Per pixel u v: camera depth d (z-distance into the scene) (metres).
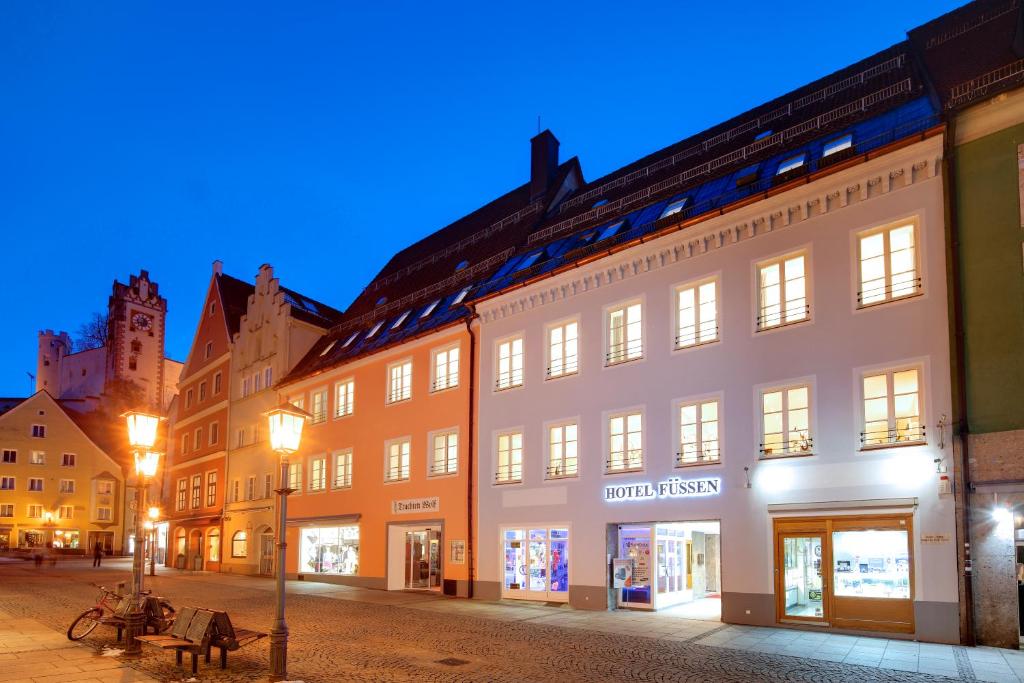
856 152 17.80
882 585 16.14
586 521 22.05
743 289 19.48
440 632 17.25
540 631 17.33
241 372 42.47
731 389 19.31
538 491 23.50
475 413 26.09
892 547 16.11
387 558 28.80
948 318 15.98
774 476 18.12
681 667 13.09
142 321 102.94
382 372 30.80
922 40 21.70
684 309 20.86
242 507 40.16
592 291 23.06
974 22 20.61
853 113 20.61
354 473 31.47
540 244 27.84
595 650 14.80
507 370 25.50
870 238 17.53
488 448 25.41
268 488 38.34
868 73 22.55
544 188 32.66
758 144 22.56
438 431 27.50
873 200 17.45
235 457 41.78
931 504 15.66
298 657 14.16
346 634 17.05
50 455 69.62
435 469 27.61
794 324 18.38
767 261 19.14
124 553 71.50
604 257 22.44
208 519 43.03
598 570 21.55
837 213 18.00
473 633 17.08
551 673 12.66
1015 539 14.74
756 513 18.30
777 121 23.95
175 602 24.17
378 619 19.61
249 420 40.88
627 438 21.56
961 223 16.22
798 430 18.09
